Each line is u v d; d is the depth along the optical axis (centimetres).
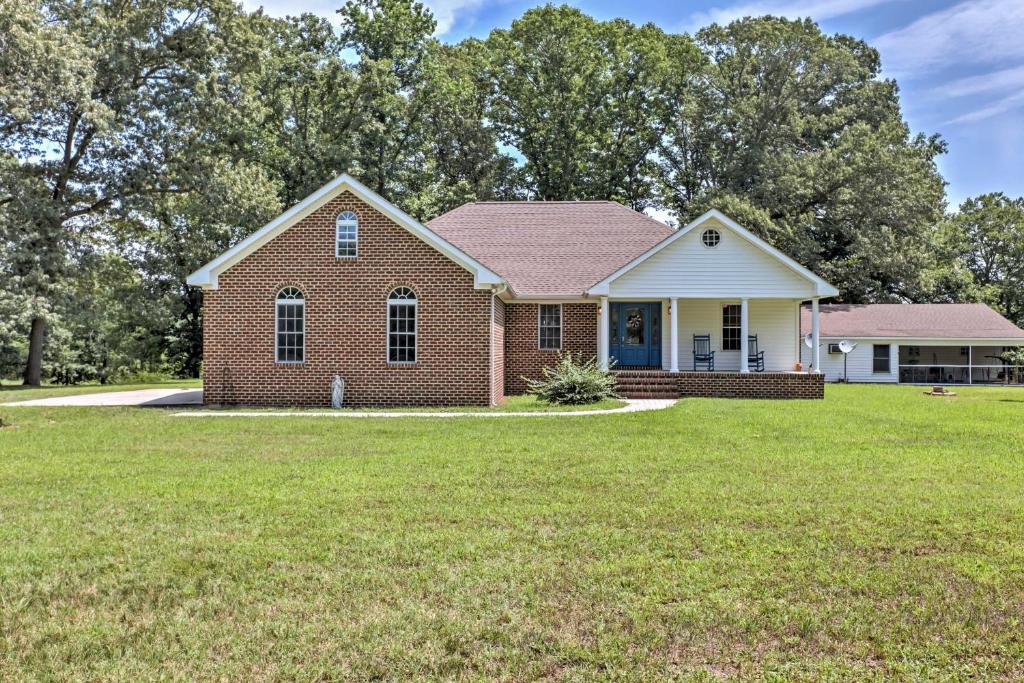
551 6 4388
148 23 2905
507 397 2312
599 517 694
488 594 492
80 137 3011
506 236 2752
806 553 579
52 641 423
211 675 383
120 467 976
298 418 1627
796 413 1692
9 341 3356
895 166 3772
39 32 2470
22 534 637
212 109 2959
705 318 2536
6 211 2667
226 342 1956
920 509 721
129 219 3238
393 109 3794
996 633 432
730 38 4650
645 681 376
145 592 498
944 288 4697
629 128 4638
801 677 381
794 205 4003
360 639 423
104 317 2973
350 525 665
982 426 1431
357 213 1956
